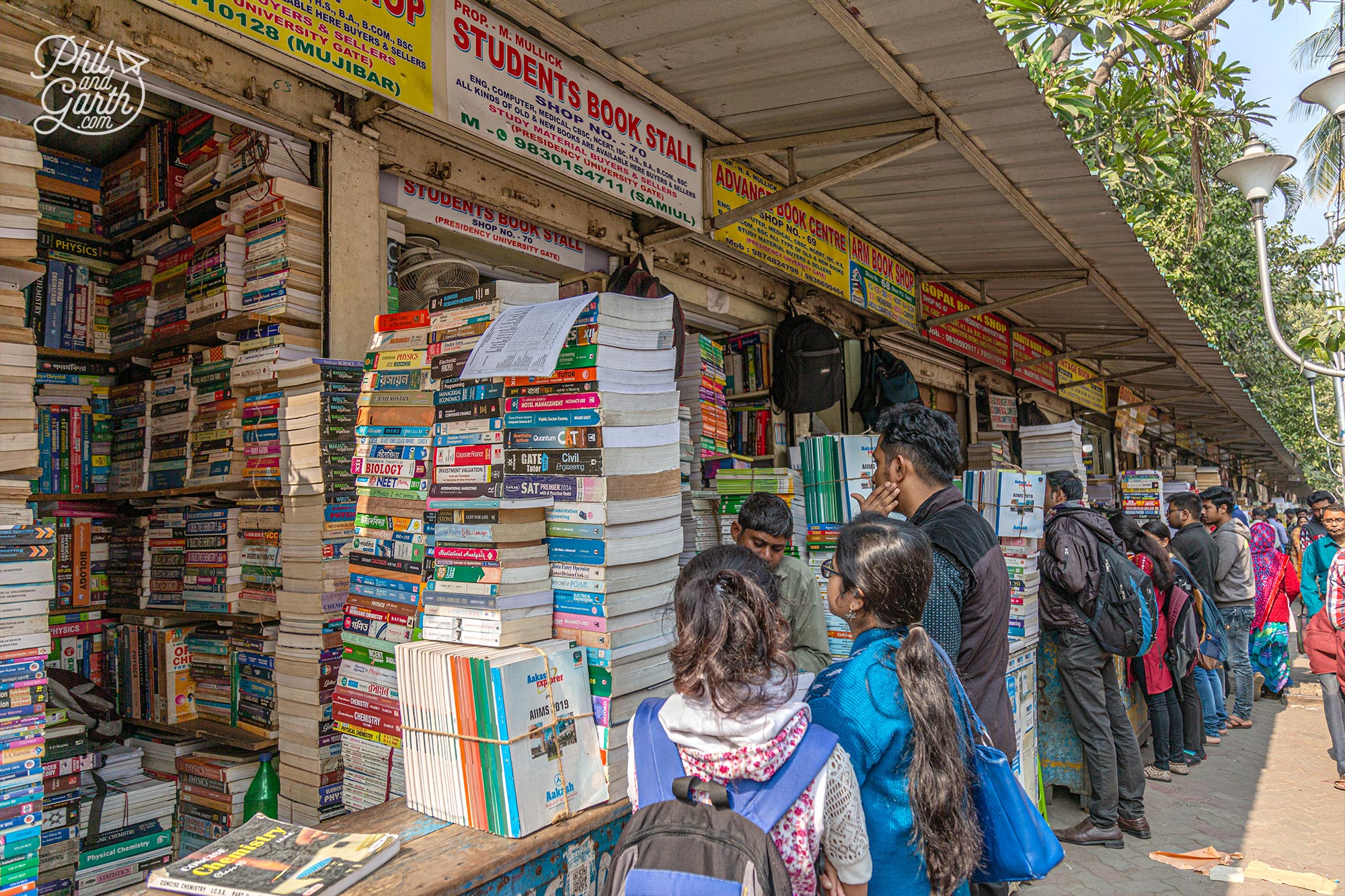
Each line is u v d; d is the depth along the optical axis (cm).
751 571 151
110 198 372
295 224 305
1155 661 538
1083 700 429
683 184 451
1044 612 436
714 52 366
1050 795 495
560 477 203
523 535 202
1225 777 552
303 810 282
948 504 233
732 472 475
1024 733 402
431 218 362
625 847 135
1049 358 927
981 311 698
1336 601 518
